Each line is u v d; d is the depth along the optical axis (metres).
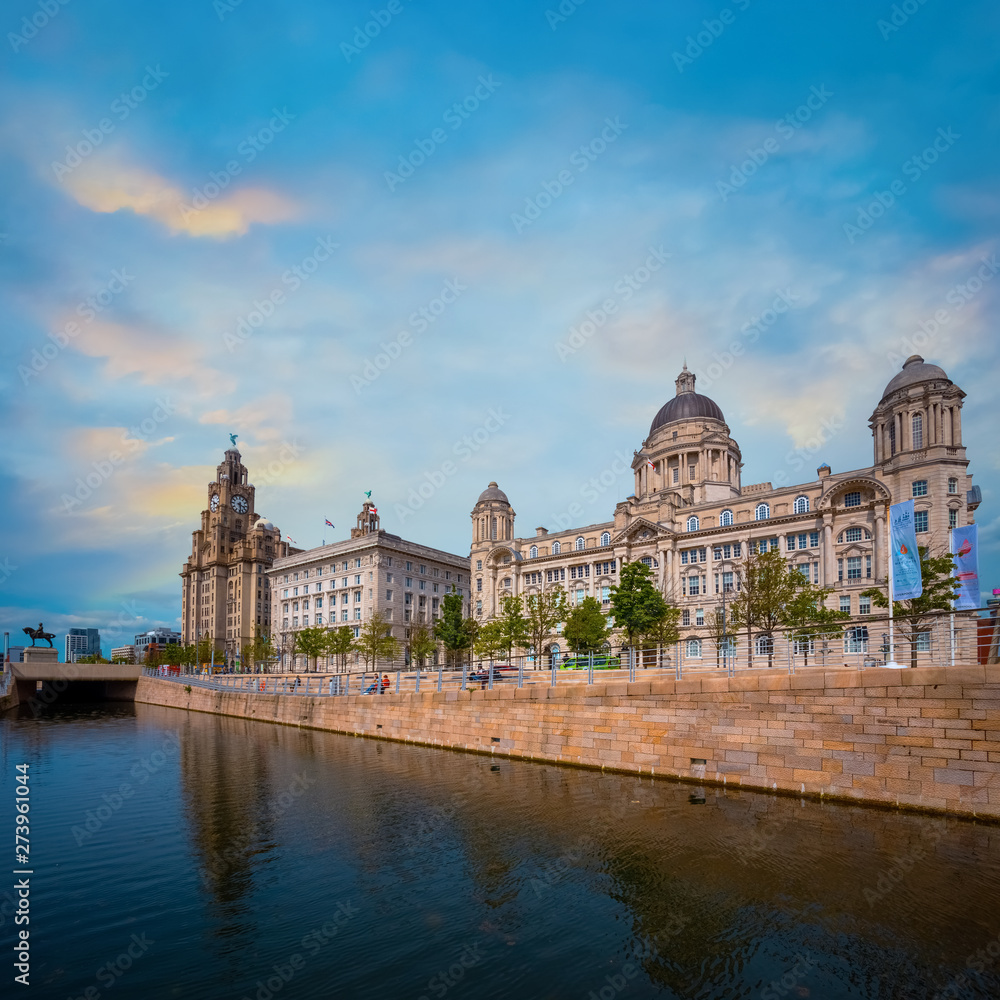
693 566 75.69
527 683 37.09
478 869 16.02
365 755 32.59
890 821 18.08
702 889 14.26
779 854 15.92
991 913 12.64
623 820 19.14
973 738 18.17
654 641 51.91
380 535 106.00
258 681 67.88
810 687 21.27
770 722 22.03
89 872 16.23
